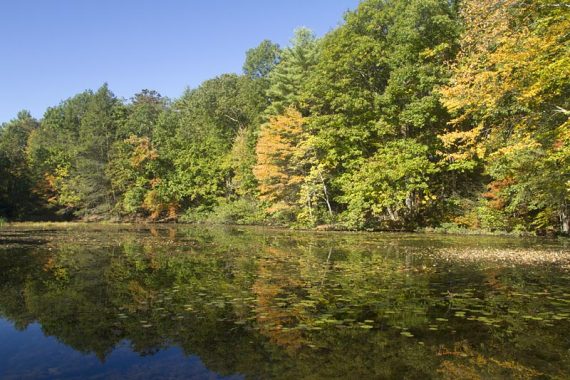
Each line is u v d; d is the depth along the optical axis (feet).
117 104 202.90
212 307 23.88
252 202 137.59
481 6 42.83
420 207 95.09
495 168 66.08
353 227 95.61
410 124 90.89
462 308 23.32
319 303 24.52
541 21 38.47
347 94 91.09
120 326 20.85
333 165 101.96
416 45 82.02
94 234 87.10
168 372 15.26
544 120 48.21
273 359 16.24
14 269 38.65
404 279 31.99
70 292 28.53
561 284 29.99
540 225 75.92
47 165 179.93
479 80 44.06
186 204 167.12
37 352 17.62
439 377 14.44
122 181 166.71
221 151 161.89
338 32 95.81
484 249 52.39
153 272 36.27
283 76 132.26
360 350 17.06
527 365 15.48
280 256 46.73
